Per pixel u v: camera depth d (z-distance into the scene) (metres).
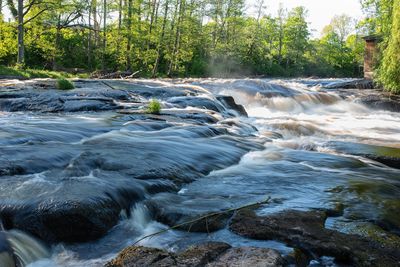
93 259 4.54
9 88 16.25
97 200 5.16
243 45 68.88
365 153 9.50
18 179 5.81
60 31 44.00
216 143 9.08
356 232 5.07
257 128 13.16
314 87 26.48
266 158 8.60
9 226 4.82
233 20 67.50
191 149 8.22
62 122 9.97
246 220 5.25
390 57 22.77
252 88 21.61
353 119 17.30
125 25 46.72
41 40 38.34
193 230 5.17
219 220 5.29
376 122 16.53
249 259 4.12
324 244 4.69
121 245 4.84
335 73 88.50
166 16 49.94
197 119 12.02
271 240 4.88
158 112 12.38
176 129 9.89
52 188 5.47
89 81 20.31
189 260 4.10
